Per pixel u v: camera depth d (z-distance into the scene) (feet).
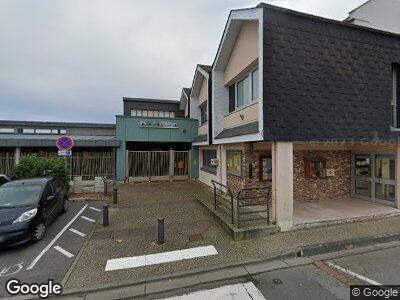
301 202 29.66
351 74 23.29
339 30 23.27
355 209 26.25
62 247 19.13
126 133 50.34
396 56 25.43
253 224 21.43
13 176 33.83
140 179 51.06
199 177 53.26
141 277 14.64
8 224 18.33
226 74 35.09
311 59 21.93
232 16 26.05
